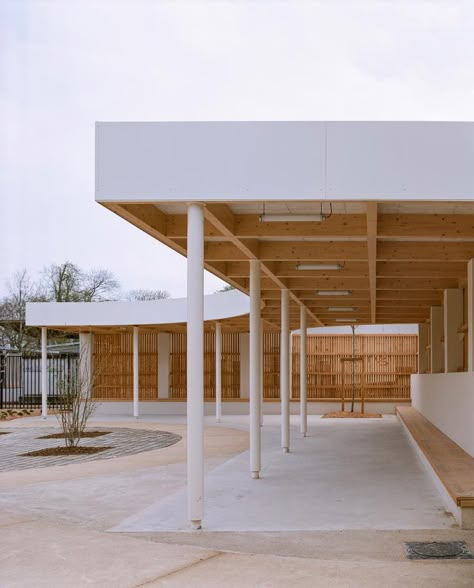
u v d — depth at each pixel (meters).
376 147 5.91
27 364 29.22
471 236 7.60
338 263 10.75
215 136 6.04
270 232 7.66
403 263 10.88
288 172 5.97
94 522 6.53
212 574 4.64
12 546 5.48
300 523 6.34
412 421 15.67
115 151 6.09
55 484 8.88
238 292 16.58
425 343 19.77
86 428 17.97
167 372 24.56
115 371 24.97
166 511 6.93
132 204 6.64
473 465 8.19
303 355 15.21
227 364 23.97
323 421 19.55
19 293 41.47
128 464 10.86
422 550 5.30
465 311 12.30
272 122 6.01
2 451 13.08
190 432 6.20
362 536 5.81
